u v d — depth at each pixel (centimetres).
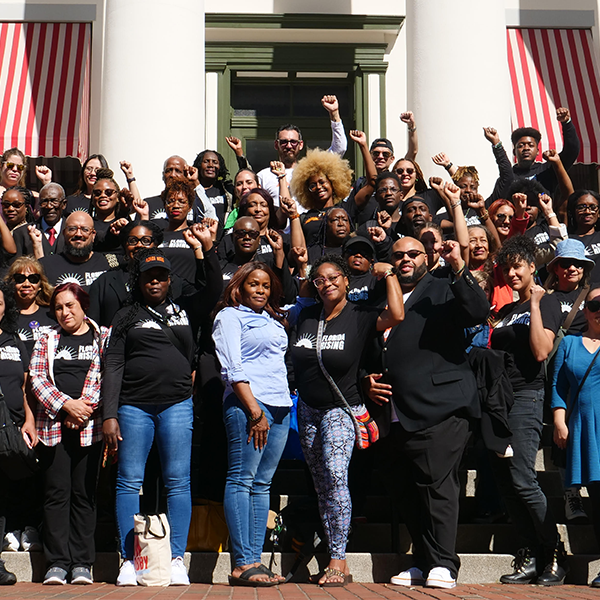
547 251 652
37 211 772
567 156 809
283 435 506
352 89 1118
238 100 1117
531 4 1083
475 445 580
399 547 543
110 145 863
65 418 504
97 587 471
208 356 556
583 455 516
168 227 644
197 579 511
